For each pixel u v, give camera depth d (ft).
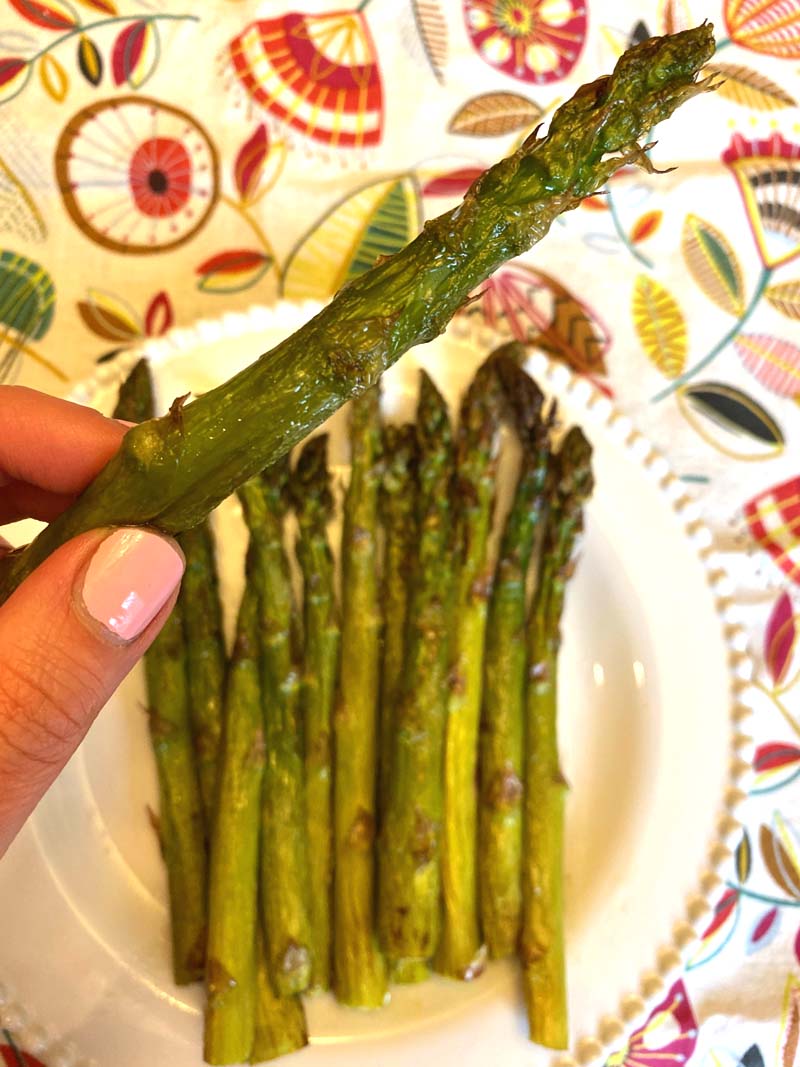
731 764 0.67
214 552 0.69
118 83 0.77
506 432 0.72
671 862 0.66
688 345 0.79
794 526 0.77
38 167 0.76
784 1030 0.69
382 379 0.71
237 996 0.60
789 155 0.81
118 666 0.42
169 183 0.77
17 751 0.41
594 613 0.71
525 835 0.65
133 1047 0.60
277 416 0.36
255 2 0.79
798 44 0.83
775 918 0.71
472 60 0.81
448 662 0.65
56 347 0.74
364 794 0.64
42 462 0.56
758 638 0.75
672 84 0.34
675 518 0.70
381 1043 0.62
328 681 0.65
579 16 0.82
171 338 0.68
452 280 0.35
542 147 0.34
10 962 0.59
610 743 0.69
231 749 0.62
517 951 0.64
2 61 0.76
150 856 0.65
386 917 0.62
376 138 0.79
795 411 0.79
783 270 0.81
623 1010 0.63
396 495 0.69
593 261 0.79
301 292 0.77
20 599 0.40
